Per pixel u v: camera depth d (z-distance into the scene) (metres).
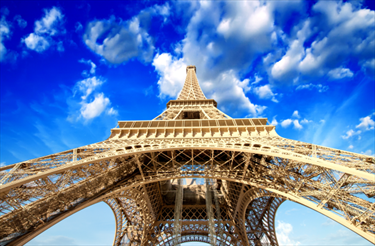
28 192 22.62
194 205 68.38
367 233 22.30
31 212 21.75
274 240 56.78
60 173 24.83
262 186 35.88
